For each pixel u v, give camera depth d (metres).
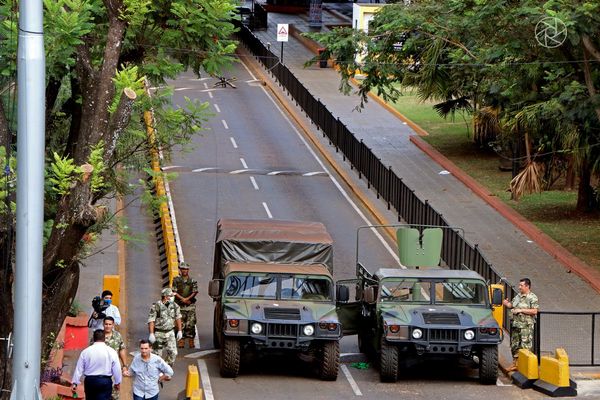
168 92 32.72
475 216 57.06
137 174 60.66
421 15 56.16
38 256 19.44
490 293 36.50
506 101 54.66
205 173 64.06
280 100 87.44
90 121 25.39
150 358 27.88
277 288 34.91
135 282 45.75
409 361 34.50
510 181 61.69
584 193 56.25
